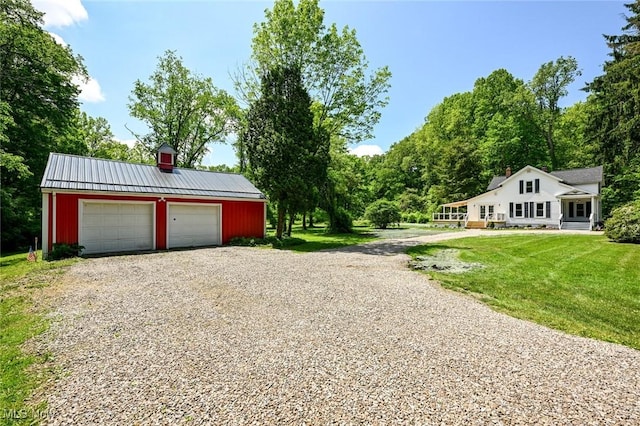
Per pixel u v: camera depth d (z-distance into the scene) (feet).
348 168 85.40
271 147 48.21
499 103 131.44
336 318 15.10
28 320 14.65
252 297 18.60
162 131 89.40
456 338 12.78
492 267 28.96
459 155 121.80
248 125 52.75
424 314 15.83
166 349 11.61
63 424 7.46
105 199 38.09
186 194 43.80
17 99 58.75
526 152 120.16
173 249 41.96
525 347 11.99
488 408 8.07
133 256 35.04
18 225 54.13
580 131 113.70
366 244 48.91
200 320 14.70
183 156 92.89
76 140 77.51
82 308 16.40
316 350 11.53
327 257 34.94
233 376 9.67
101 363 10.53
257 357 10.96
